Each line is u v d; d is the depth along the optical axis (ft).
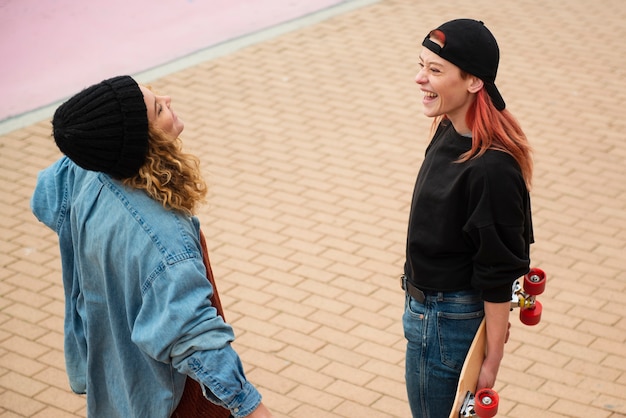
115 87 10.80
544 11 41.39
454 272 12.68
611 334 20.53
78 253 11.57
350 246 24.26
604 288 22.18
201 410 12.07
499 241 11.97
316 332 20.88
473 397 12.40
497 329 12.51
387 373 19.56
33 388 19.08
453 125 12.62
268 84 34.27
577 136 29.96
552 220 25.21
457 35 11.91
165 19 40.65
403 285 13.74
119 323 11.42
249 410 10.90
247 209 26.07
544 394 18.70
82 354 12.35
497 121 12.09
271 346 20.40
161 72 35.24
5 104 32.99
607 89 33.45
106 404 12.29
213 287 12.18
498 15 40.91
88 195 11.41
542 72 34.81
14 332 20.89
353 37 38.58
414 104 32.60
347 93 33.45
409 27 39.60
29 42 37.99
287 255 23.85
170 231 10.94
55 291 22.49
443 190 12.40
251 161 28.76
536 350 20.04
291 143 29.89
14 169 28.45
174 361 10.85
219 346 10.66
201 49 37.50
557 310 21.36
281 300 22.02
